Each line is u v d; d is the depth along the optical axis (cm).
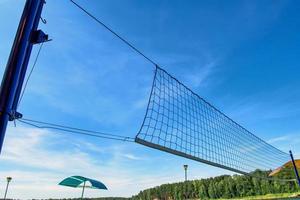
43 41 208
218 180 6378
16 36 195
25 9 204
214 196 5959
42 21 221
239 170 680
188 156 457
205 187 6431
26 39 196
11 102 177
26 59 197
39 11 216
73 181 812
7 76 181
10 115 176
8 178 1906
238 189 5272
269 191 3622
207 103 627
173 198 6825
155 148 376
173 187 6944
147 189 8012
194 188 6600
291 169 956
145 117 375
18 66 186
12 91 179
